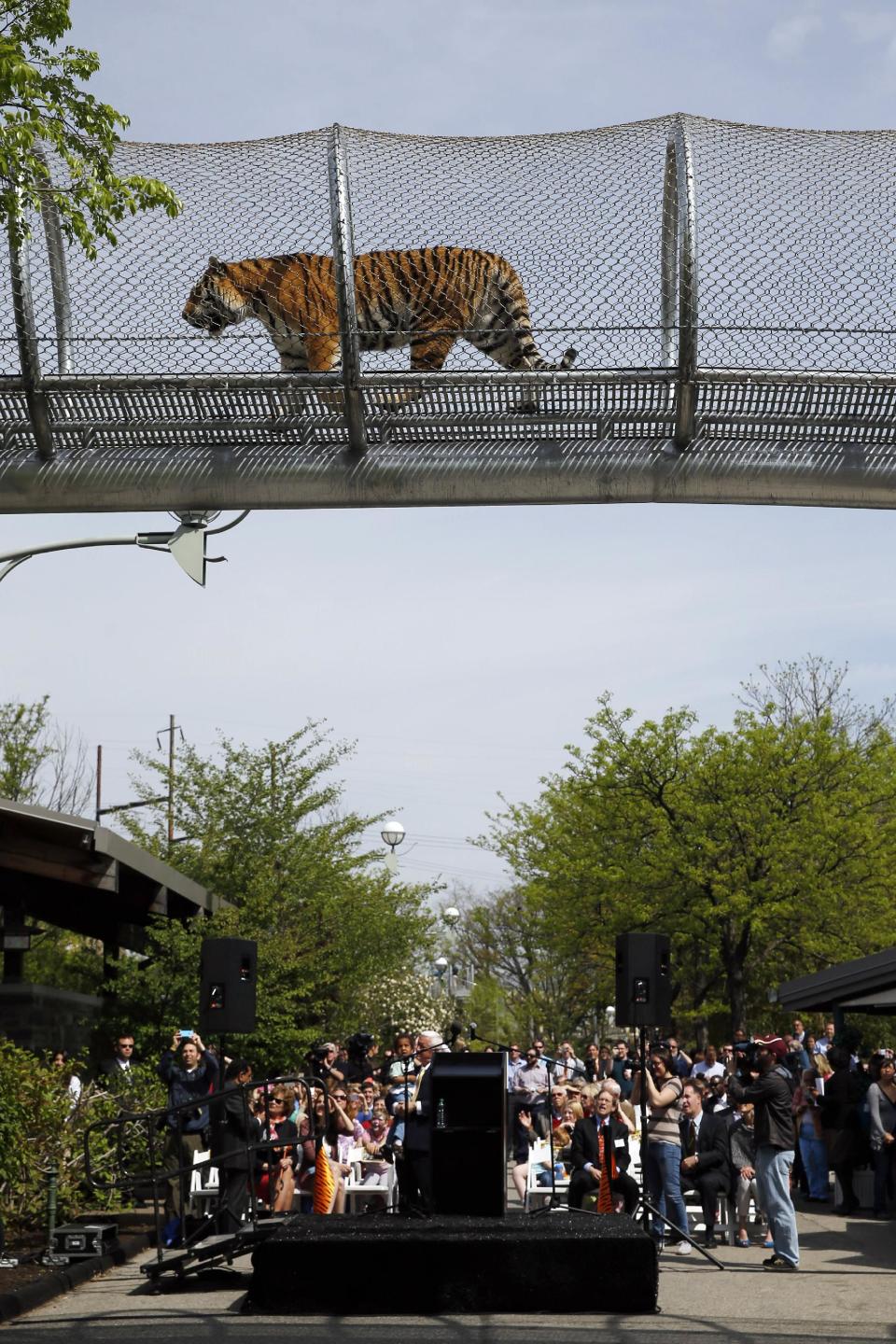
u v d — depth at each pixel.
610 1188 14.36
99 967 30.47
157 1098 18.91
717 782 40.12
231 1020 14.09
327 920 31.59
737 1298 12.02
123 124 10.45
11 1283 12.22
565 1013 57.12
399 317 10.43
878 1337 10.06
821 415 10.52
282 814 31.78
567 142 10.48
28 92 10.25
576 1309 11.02
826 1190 21.00
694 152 10.35
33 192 10.24
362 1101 19.08
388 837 33.53
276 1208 15.55
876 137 10.44
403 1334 10.03
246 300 10.45
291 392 10.52
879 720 49.28
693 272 10.26
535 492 10.66
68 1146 15.60
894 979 20.89
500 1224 11.62
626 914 40.50
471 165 10.47
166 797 32.88
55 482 10.73
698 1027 44.72
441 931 44.69
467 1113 12.14
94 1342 9.81
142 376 10.45
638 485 10.64
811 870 39.16
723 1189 15.84
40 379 10.45
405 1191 13.38
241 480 10.73
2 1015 21.48
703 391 10.46
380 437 10.71
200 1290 12.55
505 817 51.19
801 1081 21.14
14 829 19.62
